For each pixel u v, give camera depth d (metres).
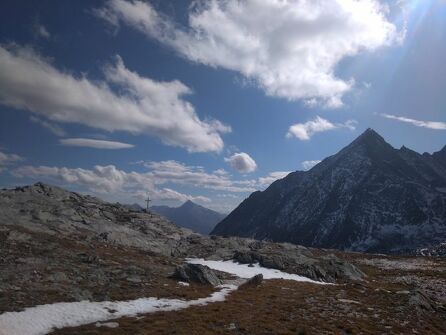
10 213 78.31
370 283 72.56
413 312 47.75
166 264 69.44
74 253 59.94
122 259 64.25
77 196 119.75
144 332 32.34
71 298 39.53
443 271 89.12
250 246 101.88
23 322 32.22
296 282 64.50
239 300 47.16
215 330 34.56
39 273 45.56
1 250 52.22
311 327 37.84
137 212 121.62
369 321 42.38
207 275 56.66
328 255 108.50
